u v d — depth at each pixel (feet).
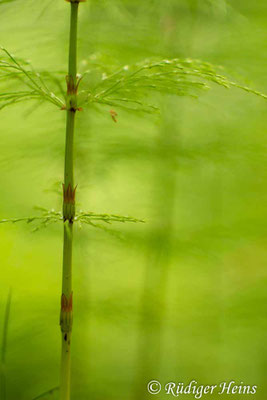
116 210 3.43
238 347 3.53
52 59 2.98
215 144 2.94
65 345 2.09
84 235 3.02
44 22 2.75
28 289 3.03
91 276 3.34
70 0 2.06
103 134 3.03
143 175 3.42
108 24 2.79
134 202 3.50
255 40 3.02
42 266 3.27
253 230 3.15
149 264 3.03
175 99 2.91
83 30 2.73
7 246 3.21
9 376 2.96
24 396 2.84
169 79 2.05
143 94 2.15
